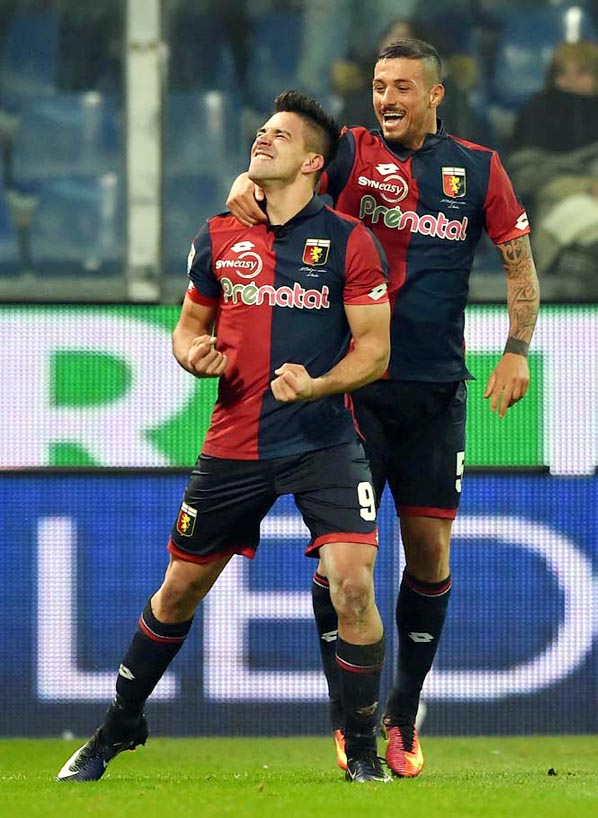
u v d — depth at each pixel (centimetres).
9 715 2511
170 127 2723
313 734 2509
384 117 1772
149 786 1616
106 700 2520
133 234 2714
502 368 1800
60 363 2588
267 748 2366
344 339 1592
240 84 2730
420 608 1878
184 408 2589
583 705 2533
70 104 2728
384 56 1773
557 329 2597
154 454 2581
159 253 2714
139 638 1650
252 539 1623
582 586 2547
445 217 1784
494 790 1546
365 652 1583
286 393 1480
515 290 1819
